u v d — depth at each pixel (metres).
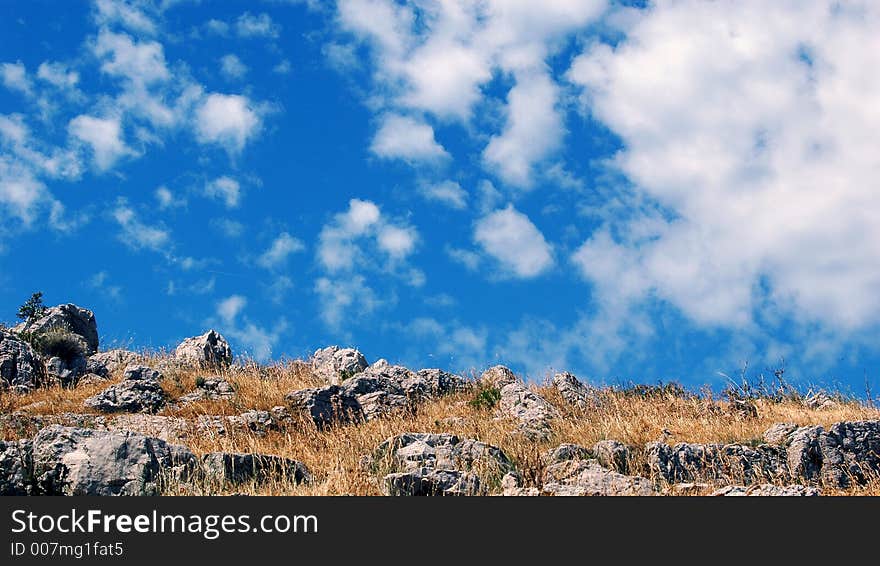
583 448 20.75
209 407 26.05
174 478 17.39
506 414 26.25
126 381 26.73
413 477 17.55
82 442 17.58
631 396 29.02
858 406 28.22
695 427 24.30
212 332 32.75
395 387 29.02
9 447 17.39
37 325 31.94
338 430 25.14
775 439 22.41
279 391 28.09
